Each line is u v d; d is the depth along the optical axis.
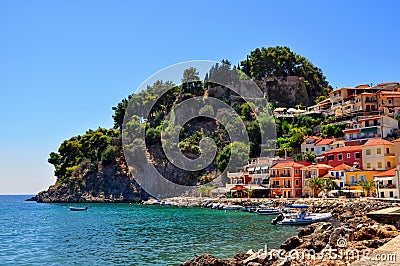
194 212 90.81
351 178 89.56
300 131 133.50
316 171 97.12
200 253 37.00
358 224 40.72
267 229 54.22
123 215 91.38
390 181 78.19
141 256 36.53
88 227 66.56
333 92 142.38
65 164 183.88
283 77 183.25
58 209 128.00
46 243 47.66
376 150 90.56
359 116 120.00
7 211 126.44
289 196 101.06
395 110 115.94
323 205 69.88
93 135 180.00
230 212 85.81
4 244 47.62
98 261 35.00
